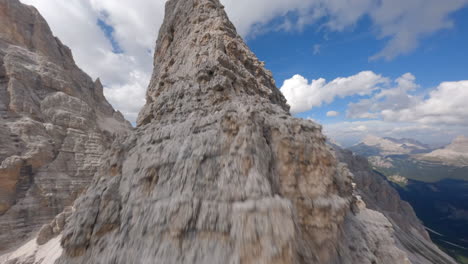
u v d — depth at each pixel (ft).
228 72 46.44
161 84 61.16
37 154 151.84
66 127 195.52
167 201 24.13
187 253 20.08
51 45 280.31
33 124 164.55
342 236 27.71
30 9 271.69
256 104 36.29
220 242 19.86
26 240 121.29
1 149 140.26
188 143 28.94
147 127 38.29
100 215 25.67
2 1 233.76
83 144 192.24
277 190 24.52
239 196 21.70
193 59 55.93
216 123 30.50
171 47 90.38
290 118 33.42
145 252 21.25
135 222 24.12
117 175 30.55
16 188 135.95
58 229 116.47
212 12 75.77
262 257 17.47
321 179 28.43
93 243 23.68
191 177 25.18
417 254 115.55
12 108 166.09
